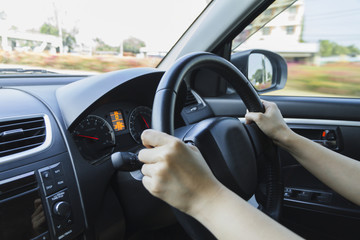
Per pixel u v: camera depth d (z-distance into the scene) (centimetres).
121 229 102
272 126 71
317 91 169
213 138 66
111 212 98
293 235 38
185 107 144
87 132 103
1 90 99
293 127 143
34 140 85
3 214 72
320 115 138
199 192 39
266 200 80
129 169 73
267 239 37
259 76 163
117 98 115
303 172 133
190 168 39
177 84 56
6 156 75
